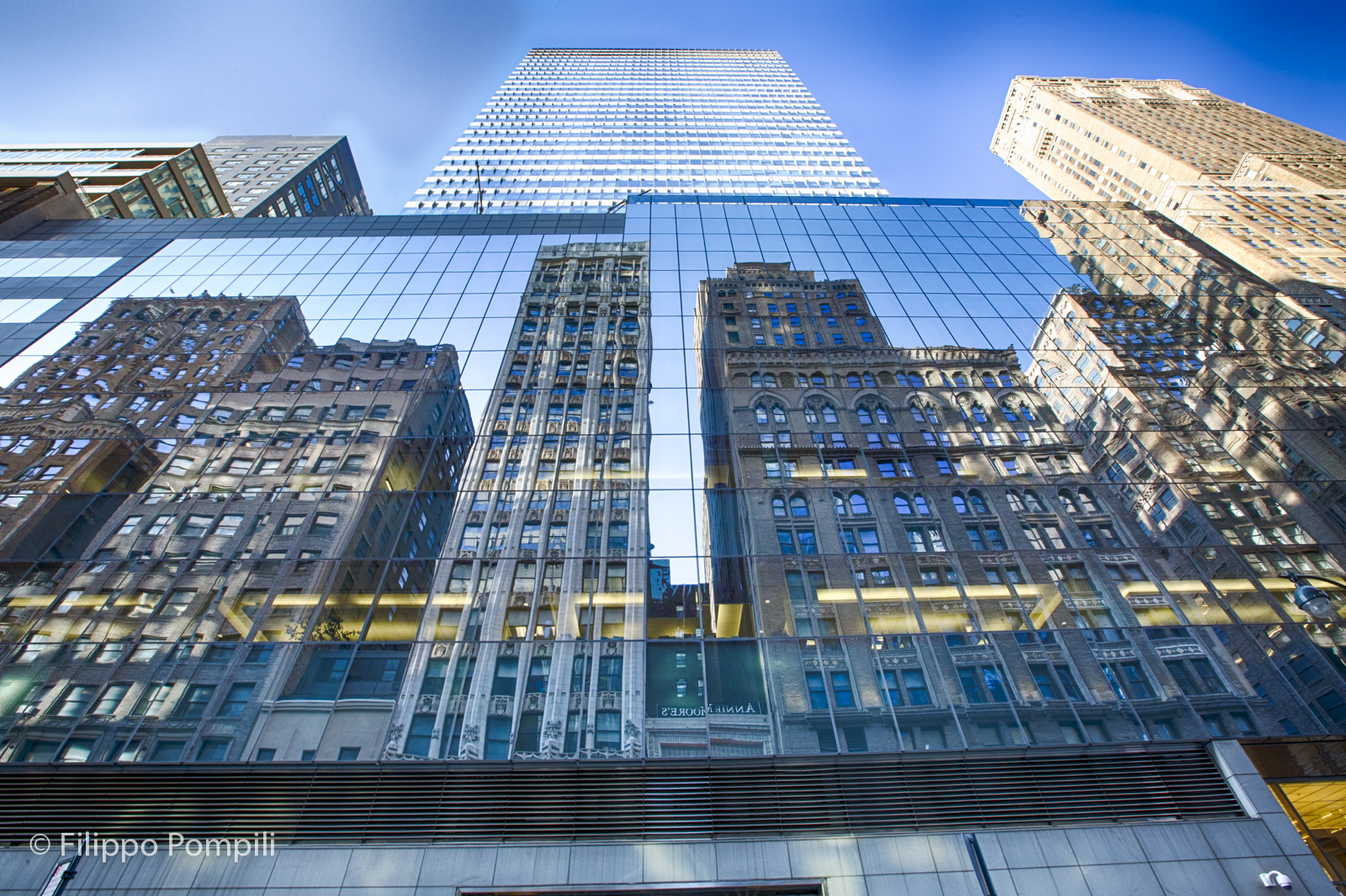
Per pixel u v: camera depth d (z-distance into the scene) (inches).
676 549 745.0
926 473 829.8
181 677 616.4
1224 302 1122.7
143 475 806.5
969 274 1182.3
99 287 1179.9
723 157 3779.5
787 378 963.3
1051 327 1069.1
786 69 5659.5
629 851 517.3
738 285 1146.7
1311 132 4151.1
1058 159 4911.4
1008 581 709.9
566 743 585.0
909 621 671.8
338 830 525.3
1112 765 569.3
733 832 530.0
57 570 697.0
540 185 3366.1
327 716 597.3
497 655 647.8
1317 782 552.4
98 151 2509.8
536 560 734.5
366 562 727.1
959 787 555.5
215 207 2630.4
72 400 911.7
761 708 602.9
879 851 518.6
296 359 1002.1
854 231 1322.6
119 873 494.9
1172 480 813.2
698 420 901.8
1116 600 689.0
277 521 758.5
